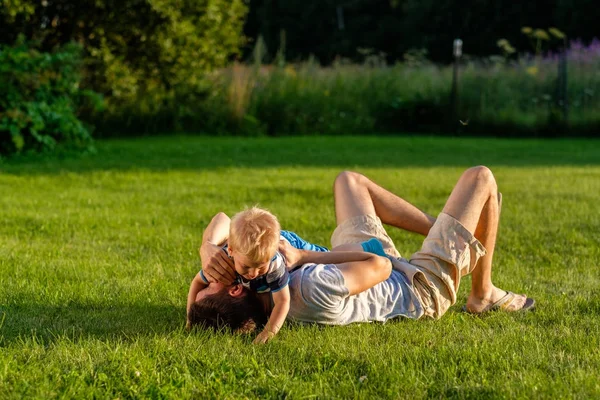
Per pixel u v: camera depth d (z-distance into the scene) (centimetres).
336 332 360
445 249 380
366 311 374
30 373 298
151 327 365
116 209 762
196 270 509
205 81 1911
